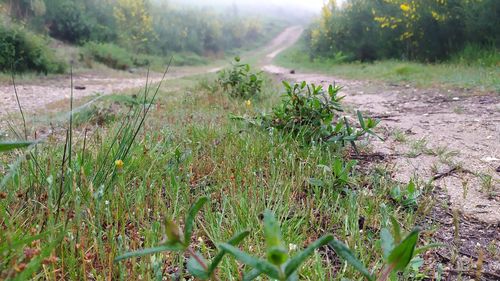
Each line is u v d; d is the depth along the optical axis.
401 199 2.12
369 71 12.77
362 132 2.83
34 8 20.64
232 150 2.76
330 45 21.95
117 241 1.55
